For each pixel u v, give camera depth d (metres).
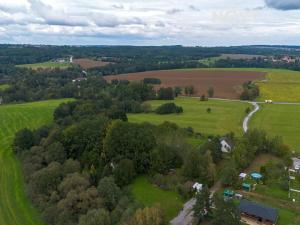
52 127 108.56
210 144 86.50
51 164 80.19
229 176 73.31
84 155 85.81
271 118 132.00
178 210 64.75
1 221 67.12
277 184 74.19
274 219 58.62
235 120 127.88
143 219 55.03
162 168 79.12
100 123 94.81
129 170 77.38
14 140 103.69
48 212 66.00
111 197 67.06
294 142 103.25
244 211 60.94
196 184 71.62
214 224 54.56
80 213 64.12
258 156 90.69
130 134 84.50
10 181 84.62
